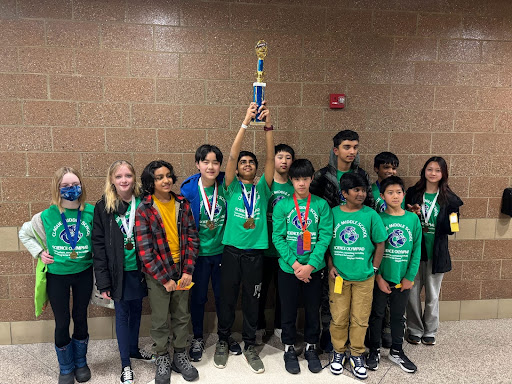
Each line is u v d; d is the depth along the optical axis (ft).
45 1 8.95
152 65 9.49
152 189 7.89
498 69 10.65
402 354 8.89
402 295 8.59
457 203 9.18
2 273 9.53
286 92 10.03
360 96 10.28
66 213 7.79
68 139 9.42
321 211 8.30
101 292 7.74
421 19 10.23
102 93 9.40
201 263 8.84
